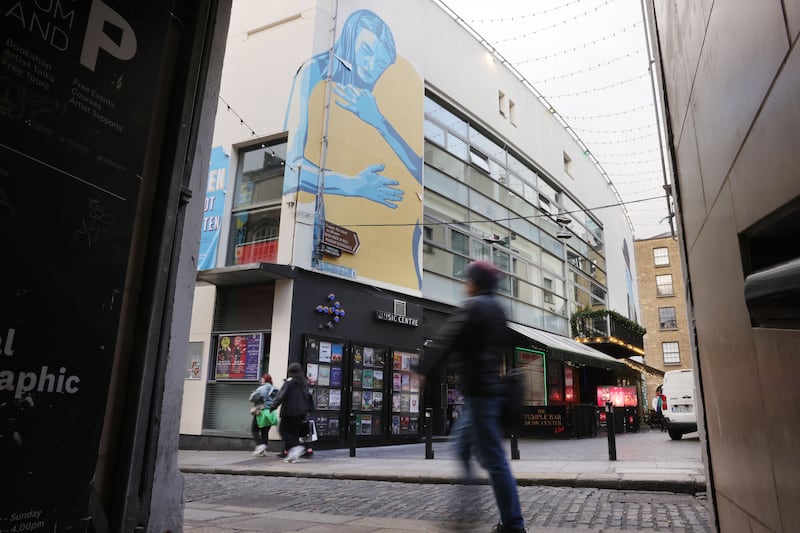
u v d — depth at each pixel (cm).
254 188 1415
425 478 748
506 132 2222
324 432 1261
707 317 278
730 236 193
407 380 1519
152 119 249
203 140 318
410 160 1648
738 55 161
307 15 1427
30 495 185
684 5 271
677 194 371
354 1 1541
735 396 212
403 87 1678
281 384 1209
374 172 1515
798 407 127
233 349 1314
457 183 1891
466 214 1905
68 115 208
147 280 258
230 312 1348
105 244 219
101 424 213
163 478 272
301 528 439
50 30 204
